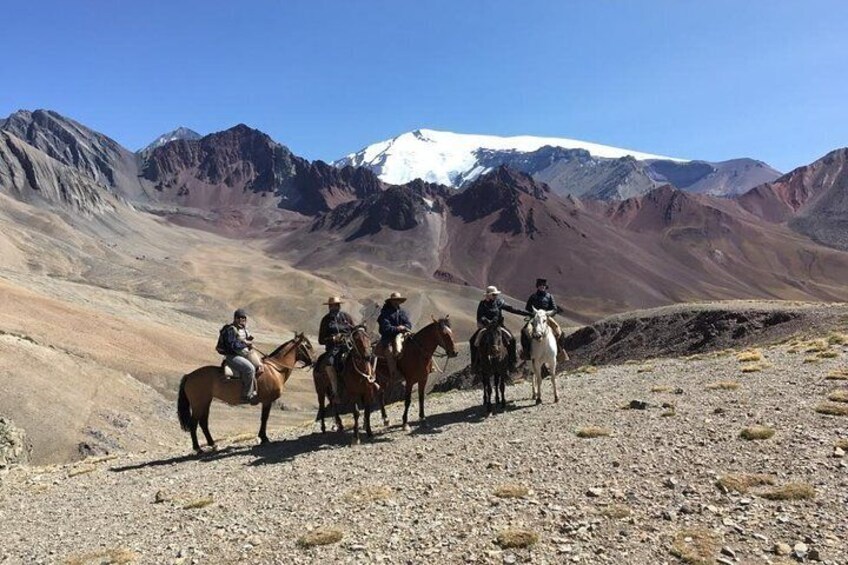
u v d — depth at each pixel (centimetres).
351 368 1670
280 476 1407
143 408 8238
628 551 835
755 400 1555
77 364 8475
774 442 1194
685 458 1170
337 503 1155
